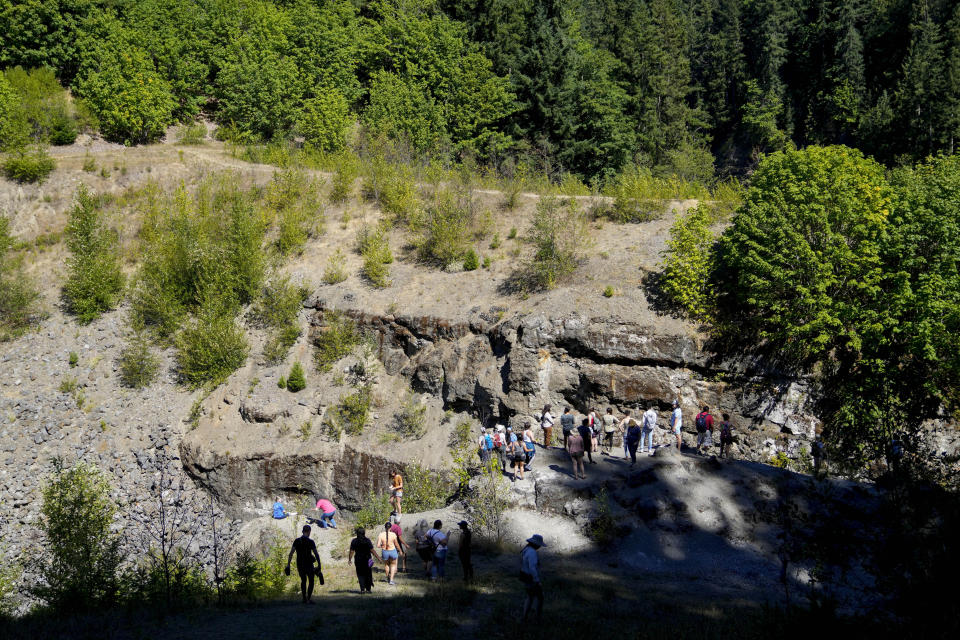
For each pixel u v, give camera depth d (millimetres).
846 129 67375
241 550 22703
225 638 11625
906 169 30094
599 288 29469
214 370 31125
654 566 17734
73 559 15320
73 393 30297
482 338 29125
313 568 14562
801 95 76562
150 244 37625
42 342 32219
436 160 47219
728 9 86875
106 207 39562
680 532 18938
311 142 48969
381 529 21984
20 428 28453
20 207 38125
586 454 23688
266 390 30281
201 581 16234
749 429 25516
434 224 35031
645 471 20859
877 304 23734
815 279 24203
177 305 33656
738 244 26734
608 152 54938
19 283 33219
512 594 14961
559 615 13367
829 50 75312
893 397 23328
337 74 55344
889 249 24156
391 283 33750
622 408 26703
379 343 31438
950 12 65000
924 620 7762
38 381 30422
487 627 12703
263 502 28062
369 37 58250
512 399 26906
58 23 47844
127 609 13984
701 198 35750
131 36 49000
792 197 26125
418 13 59531
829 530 9656
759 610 14086
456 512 21828
